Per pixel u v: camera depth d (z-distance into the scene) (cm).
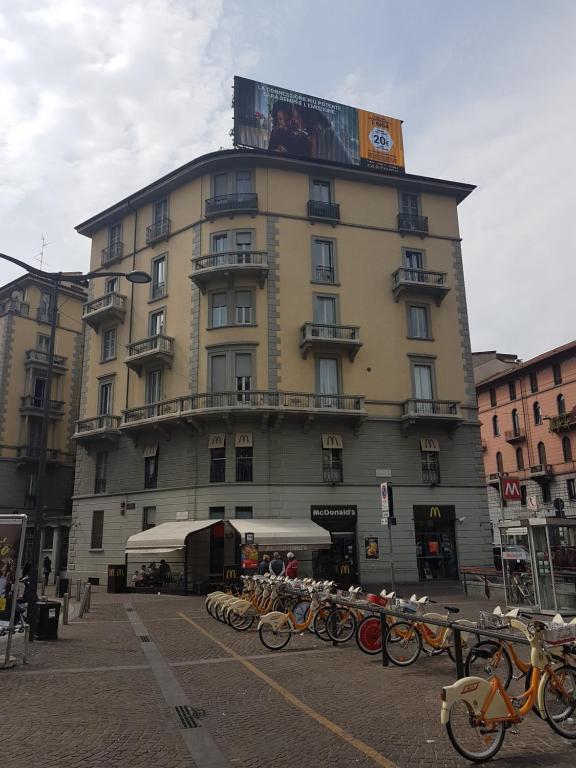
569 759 586
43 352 4591
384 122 3631
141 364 3238
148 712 745
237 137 3278
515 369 5234
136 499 3112
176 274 3259
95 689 863
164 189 3400
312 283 3123
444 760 580
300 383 2978
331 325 3006
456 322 3319
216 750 609
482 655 803
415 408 3053
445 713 582
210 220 3173
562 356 4856
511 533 1886
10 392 4375
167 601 2267
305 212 3206
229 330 2995
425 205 3456
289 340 3014
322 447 2917
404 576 2877
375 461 2983
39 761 582
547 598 1694
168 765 570
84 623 1609
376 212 3341
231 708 763
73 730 675
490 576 2269
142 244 3481
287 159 3184
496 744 596
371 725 689
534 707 648
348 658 1092
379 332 3158
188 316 3127
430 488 3031
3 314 4488
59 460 4528
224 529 2742
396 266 3291
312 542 2569
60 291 4797
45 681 914
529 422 5166
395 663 1021
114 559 3130
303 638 1321
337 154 3462
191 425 2914
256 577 1638
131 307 3428
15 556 1052
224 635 1382
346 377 3041
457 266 3406
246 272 3006
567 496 4697
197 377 3003
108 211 3641
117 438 3278
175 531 2664
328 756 592
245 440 2844
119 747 620
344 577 2616
